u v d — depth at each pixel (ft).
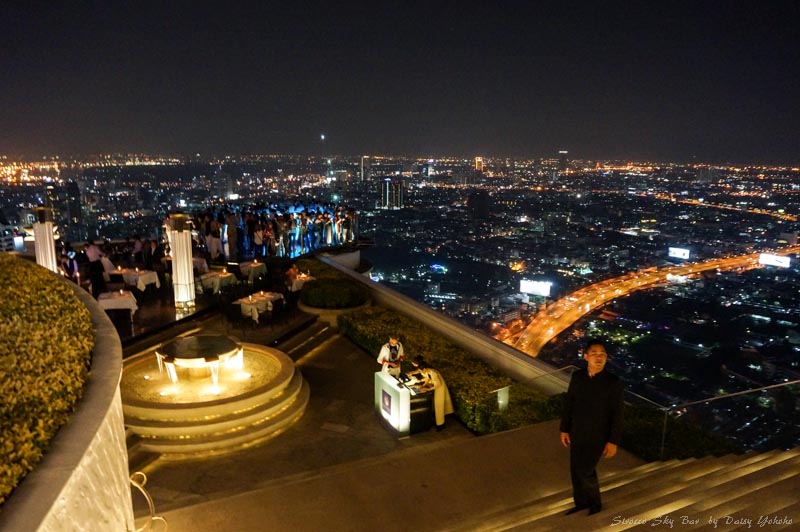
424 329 48.55
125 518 14.79
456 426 35.22
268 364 39.50
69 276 53.26
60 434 11.95
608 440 17.42
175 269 53.83
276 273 68.85
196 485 27.76
